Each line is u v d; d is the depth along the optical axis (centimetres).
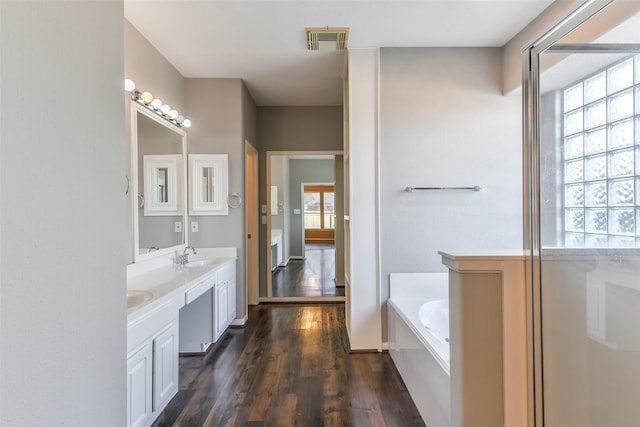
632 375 126
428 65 304
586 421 134
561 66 147
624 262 131
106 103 86
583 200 143
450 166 305
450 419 159
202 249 372
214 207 371
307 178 909
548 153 148
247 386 242
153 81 299
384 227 304
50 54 66
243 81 383
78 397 73
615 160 143
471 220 305
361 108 302
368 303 303
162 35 280
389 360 285
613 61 143
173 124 334
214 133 373
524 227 147
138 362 177
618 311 130
